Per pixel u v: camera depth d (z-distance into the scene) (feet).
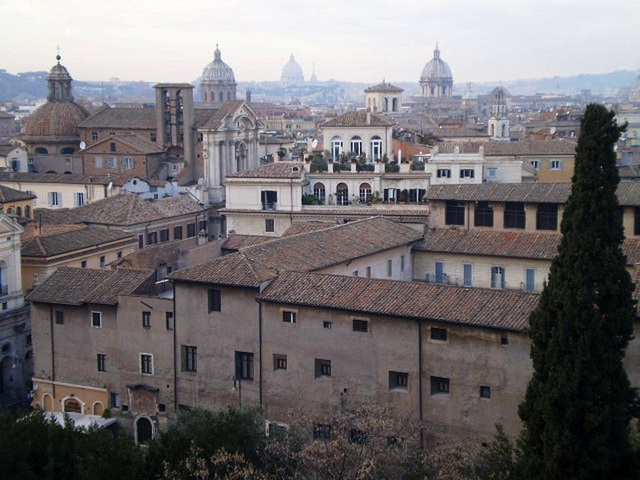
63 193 497.05
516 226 306.96
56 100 640.99
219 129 492.95
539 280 291.99
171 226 433.89
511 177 404.57
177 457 180.65
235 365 238.89
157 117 581.94
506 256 294.66
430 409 212.84
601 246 165.68
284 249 258.57
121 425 258.98
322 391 226.38
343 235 284.61
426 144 484.33
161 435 190.90
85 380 266.36
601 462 159.43
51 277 275.80
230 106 512.22
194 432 193.26
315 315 225.15
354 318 220.02
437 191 320.91
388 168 393.50
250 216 386.11
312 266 253.65
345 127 422.41
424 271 309.42
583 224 166.81
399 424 197.57
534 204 301.22
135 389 254.88
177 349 247.50
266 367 233.76
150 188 504.84
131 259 315.37
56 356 270.26
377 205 371.56
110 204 418.51
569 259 166.81
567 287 164.76
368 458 167.02
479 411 206.59
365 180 387.14
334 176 388.78
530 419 167.02
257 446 188.55
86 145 608.60
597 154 166.81
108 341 260.83
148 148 562.25
